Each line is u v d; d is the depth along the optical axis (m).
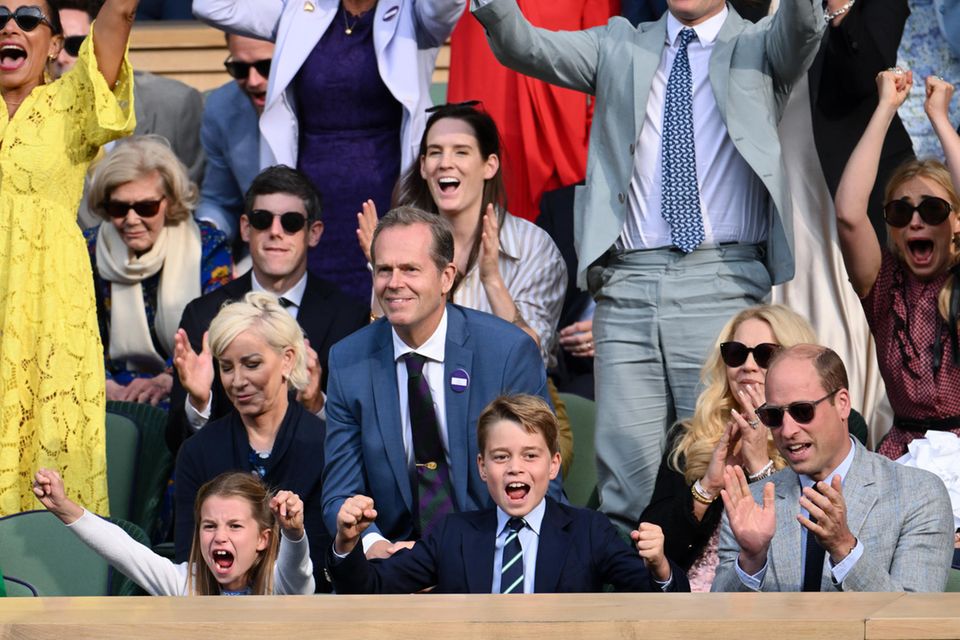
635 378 19.77
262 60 24.55
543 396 17.75
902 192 19.28
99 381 19.91
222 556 17.08
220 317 19.06
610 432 19.86
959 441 18.50
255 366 18.86
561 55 20.11
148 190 23.23
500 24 19.66
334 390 17.78
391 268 17.17
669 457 18.12
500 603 11.52
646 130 19.83
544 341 21.27
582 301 24.20
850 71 21.19
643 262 19.75
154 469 21.44
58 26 20.11
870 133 19.41
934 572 14.61
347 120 23.25
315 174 23.22
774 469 17.33
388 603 11.59
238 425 19.22
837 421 15.02
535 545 16.03
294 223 21.75
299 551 16.58
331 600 11.78
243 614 11.06
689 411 19.52
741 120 19.34
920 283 19.31
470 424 17.33
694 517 17.16
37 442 19.50
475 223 21.14
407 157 22.78
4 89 19.73
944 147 19.12
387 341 17.80
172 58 30.64
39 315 19.61
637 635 10.49
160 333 23.56
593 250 19.64
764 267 19.70
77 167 20.00
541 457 16.08
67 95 19.72
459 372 17.42
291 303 21.92
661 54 19.89
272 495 18.27
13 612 11.38
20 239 19.48
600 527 16.11
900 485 14.97
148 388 23.16
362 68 23.12
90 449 19.67
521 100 25.23
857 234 19.34
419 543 16.25
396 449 17.41
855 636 10.38
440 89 29.05
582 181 25.23
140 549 17.39
